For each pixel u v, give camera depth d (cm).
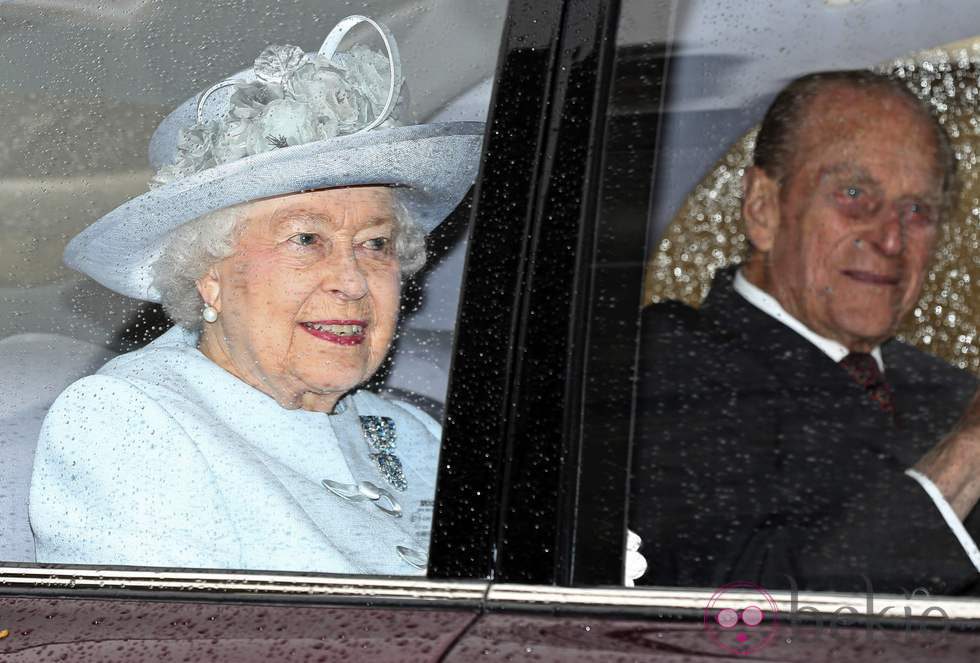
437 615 338
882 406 351
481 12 455
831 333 348
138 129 470
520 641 325
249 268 451
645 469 351
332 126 452
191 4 474
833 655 312
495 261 354
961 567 337
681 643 320
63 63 474
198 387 457
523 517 341
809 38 378
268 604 354
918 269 361
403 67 458
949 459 345
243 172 436
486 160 360
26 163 467
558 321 346
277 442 444
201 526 427
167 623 352
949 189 364
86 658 343
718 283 366
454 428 350
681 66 376
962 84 370
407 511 438
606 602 332
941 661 307
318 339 452
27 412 457
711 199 371
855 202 363
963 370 353
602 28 363
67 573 374
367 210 446
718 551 345
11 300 464
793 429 353
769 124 372
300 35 473
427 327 451
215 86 469
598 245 352
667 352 359
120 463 437
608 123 358
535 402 344
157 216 446
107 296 469
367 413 455
